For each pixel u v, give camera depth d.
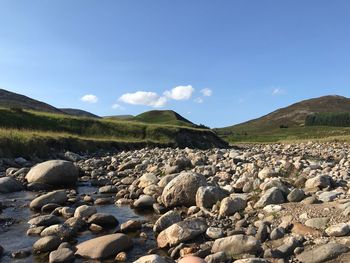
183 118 138.12
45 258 9.28
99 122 59.47
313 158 32.62
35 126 51.16
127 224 11.38
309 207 11.06
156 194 15.48
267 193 12.20
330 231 8.88
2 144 28.56
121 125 60.34
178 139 61.66
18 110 53.53
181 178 14.12
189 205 13.72
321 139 83.12
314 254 7.99
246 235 9.29
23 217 13.10
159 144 54.22
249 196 13.10
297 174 17.80
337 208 10.55
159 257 7.91
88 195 17.14
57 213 13.20
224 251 8.70
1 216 13.20
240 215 11.54
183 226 9.96
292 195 12.05
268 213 11.13
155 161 27.28
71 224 11.55
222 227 10.74
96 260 9.06
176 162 22.67
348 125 159.25
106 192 17.78
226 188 14.62
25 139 31.17
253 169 18.83
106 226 11.95
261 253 8.53
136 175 22.34
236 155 29.36
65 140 38.03
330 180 14.01
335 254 7.87
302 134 119.81
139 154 34.81
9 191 17.77
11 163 25.50
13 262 9.06
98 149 41.34
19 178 20.41
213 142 69.25
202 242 9.69
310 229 9.34
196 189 13.77
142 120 127.19
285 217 10.37
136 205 14.47
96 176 22.83
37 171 19.38
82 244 9.66
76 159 31.97
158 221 11.12
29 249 9.85
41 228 11.30
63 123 55.41
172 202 13.83
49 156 31.58
